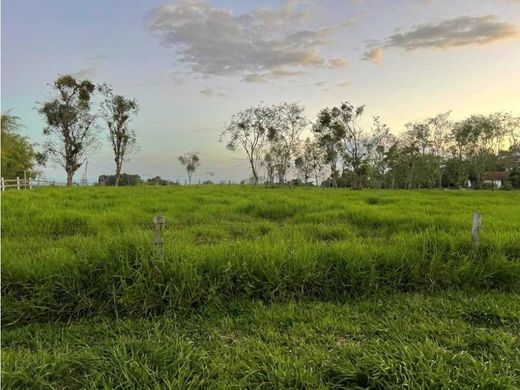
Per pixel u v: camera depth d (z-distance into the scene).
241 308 4.12
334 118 47.62
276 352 3.12
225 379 2.73
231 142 52.53
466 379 2.66
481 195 23.17
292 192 23.31
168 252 4.58
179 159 67.88
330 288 4.68
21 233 7.30
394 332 3.59
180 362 2.84
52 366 2.84
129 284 4.20
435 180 63.78
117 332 3.65
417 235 6.03
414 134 55.81
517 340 3.46
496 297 4.60
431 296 4.65
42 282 4.08
